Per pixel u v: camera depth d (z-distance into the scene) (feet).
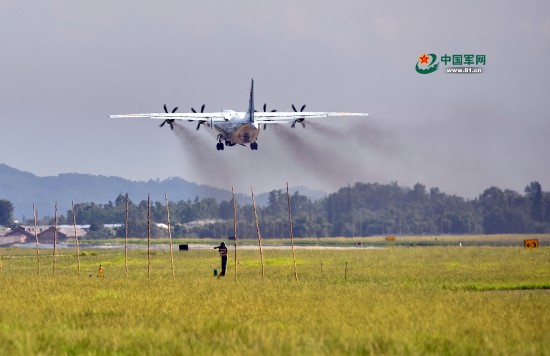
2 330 393.50
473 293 586.86
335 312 455.22
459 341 363.56
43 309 482.28
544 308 477.77
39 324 414.82
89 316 457.68
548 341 366.22
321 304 495.00
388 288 613.93
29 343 351.67
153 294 571.28
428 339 367.66
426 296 540.52
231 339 362.12
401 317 431.84
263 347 342.23
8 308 482.69
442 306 472.44
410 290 593.83
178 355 336.29
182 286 640.17
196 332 386.52
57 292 589.32
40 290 604.90
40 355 332.19
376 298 523.70
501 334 381.60
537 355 336.70
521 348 347.15
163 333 377.09
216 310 474.08
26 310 477.36
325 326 403.75
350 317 437.58
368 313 450.30
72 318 443.73
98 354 343.87
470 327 400.47
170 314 457.68
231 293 574.15
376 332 384.06
